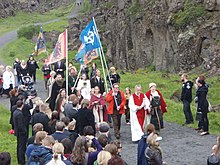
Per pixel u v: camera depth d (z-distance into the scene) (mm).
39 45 29500
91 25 17734
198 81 17594
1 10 100438
